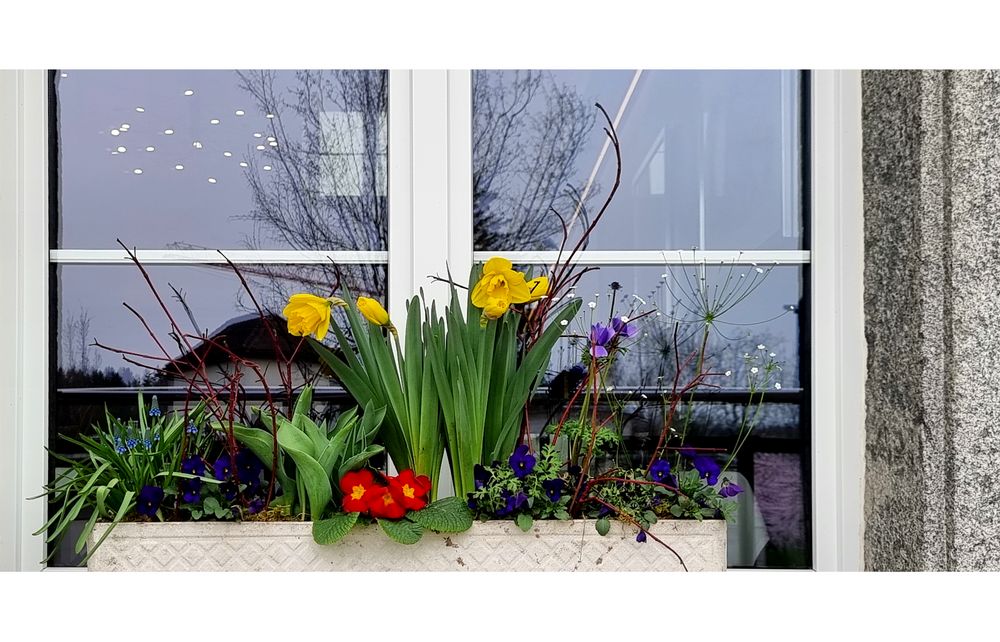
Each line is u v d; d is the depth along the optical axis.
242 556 1.01
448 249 1.23
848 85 1.22
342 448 1.03
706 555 1.03
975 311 1.04
